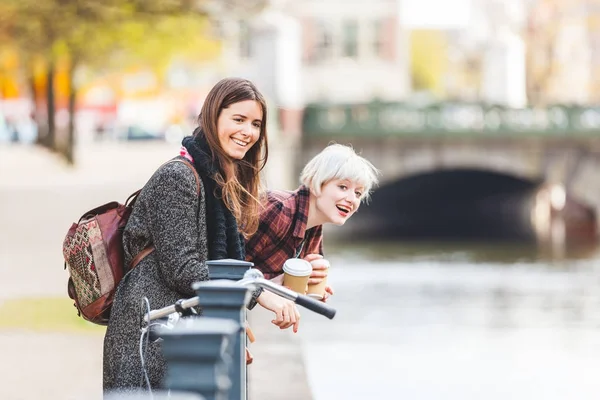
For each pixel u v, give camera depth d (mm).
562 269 36938
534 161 49375
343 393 13203
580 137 48875
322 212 6137
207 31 31672
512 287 31281
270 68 47875
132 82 53219
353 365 15844
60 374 11109
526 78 68500
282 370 11617
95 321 5457
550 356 17719
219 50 39125
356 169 6074
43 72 44719
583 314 25125
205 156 5383
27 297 17172
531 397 13398
